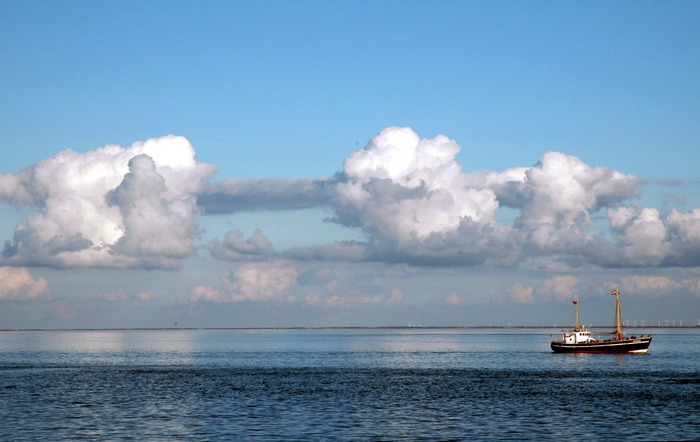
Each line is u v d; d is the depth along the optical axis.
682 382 151.12
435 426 94.81
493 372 184.88
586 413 105.44
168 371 193.25
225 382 157.38
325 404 116.75
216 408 111.94
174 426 94.81
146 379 165.38
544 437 87.06
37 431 91.25
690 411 106.81
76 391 137.12
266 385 149.75
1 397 126.62
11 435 88.56
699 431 90.38
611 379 159.50
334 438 86.69
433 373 183.12
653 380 156.25
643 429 91.94
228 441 84.94
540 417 102.00
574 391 134.62
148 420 99.75
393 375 177.25
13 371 193.12
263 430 91.81
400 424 96.38
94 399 123.75
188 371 193.38
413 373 183.75
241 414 105.44
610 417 101.50
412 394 131.25
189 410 109.69
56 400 122.19
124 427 94.12
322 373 185.00
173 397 126.69
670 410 107.88
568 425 95.06
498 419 100.50
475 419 100.50
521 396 127.12
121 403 118.31
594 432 90.06
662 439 85.75
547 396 126.75
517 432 90.31
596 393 131.00
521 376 170.38
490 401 120.38
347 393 133.25
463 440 85.44
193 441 84.94
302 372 188.75
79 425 95.69
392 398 125.00
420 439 86.00
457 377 169.62
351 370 197.00
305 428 93.25
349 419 100.69
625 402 117.38
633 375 170.00
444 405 115.44
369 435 88.56
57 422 98.06
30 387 145.00
